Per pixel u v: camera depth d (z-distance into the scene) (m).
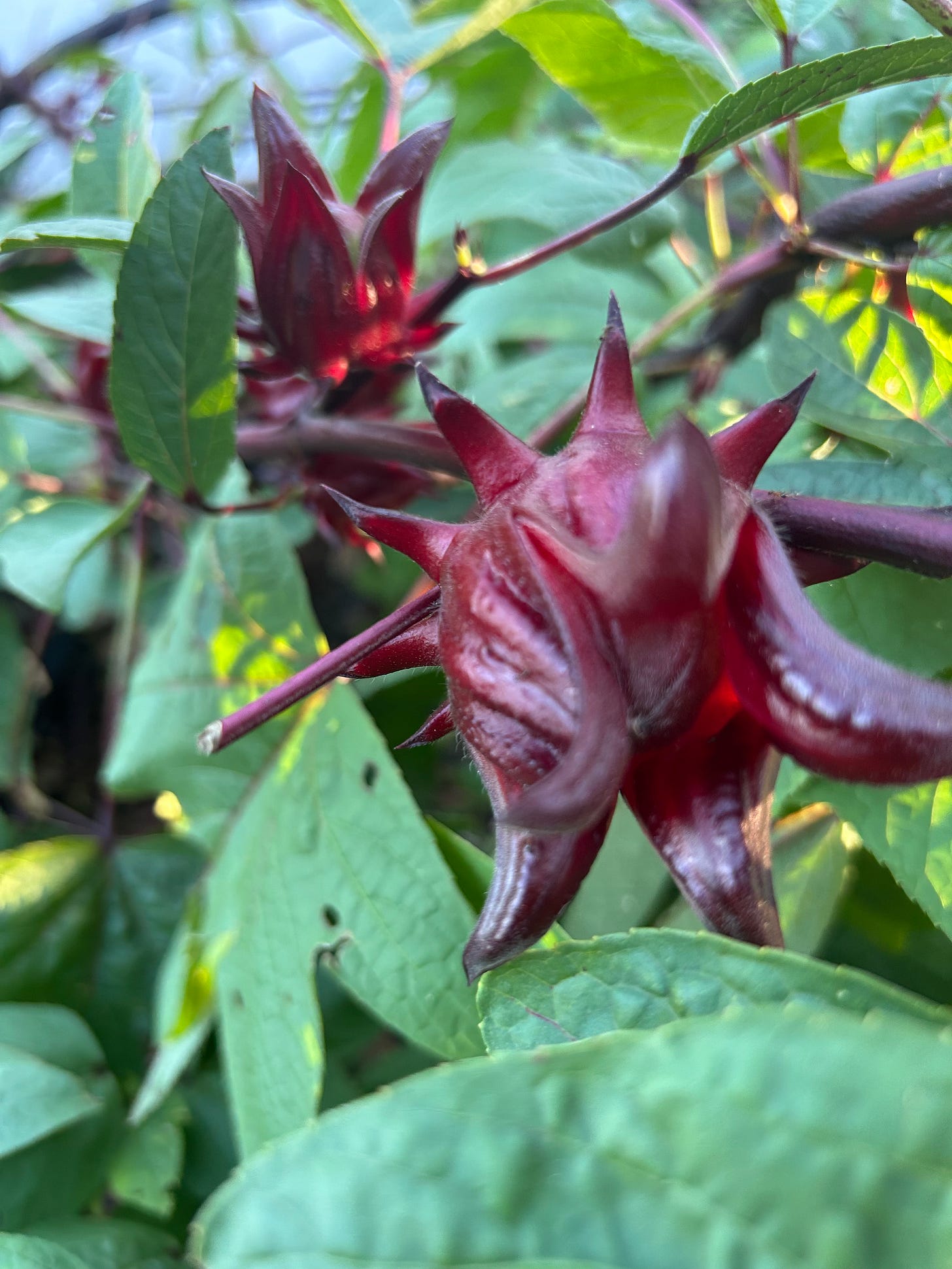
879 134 0.15
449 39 0.16
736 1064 0.06
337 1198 0.07
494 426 0.09
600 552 0.08
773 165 0.16
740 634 0.08
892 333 0.13
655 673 0.08
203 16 0.31
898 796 0.12
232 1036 0.16
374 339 0.14
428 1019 0.14
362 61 0.23
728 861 0.08
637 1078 0.07
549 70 0.17
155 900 0.22
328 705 0.16
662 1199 0.06
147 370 0.14
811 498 0.09
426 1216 0.06
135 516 0.22
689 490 0.07
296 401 0.17
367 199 0.13
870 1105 0.06
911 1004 0.08
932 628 0.12
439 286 0.14
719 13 0.26
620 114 0.17
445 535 0.09
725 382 0.19
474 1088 0.07
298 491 0.17
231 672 0.18
